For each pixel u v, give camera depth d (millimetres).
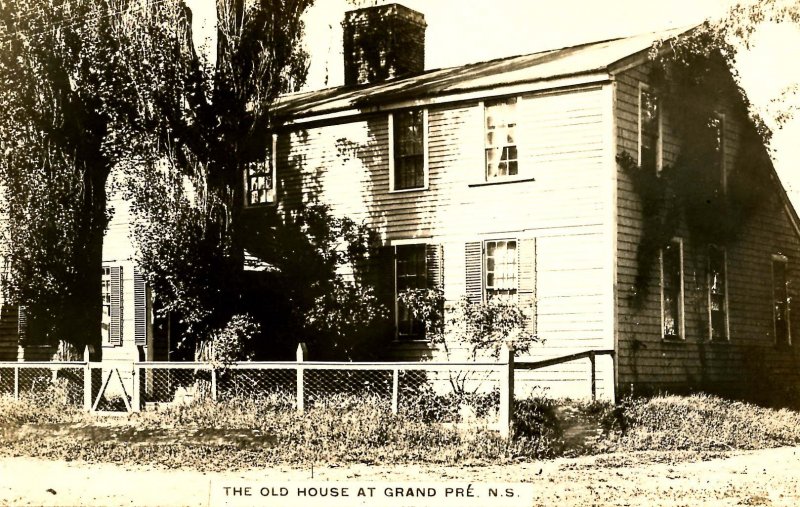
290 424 19125
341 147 27000
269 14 24797
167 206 23797
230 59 24531
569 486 14180
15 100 25078
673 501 12930
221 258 24062
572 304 22766
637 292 23078
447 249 24844
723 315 26562
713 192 26562
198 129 24172
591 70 22641
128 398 22250
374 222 26203
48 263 25562
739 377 26781
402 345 25219
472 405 19656
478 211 24406
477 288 24172
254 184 28625
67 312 25922
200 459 17250
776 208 29609
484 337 21500
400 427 18281
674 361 24188
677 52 25125
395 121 26109
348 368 19953
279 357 25797
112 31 24328
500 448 17094
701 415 21453
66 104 25219
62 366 23297
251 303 25422
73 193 25531
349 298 25906
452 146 25000
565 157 23188
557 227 23156
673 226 24688
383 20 30453
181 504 13047
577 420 19453
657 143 24438
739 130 28078
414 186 25578
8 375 28250
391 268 25750
